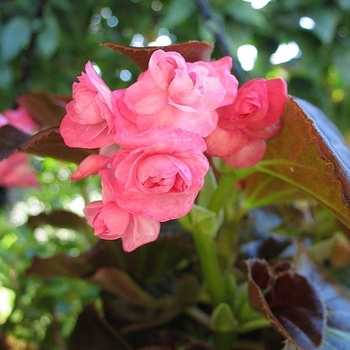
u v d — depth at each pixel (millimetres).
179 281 198
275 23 456
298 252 200
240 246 227
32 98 222
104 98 120
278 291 169
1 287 331
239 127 141
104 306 213
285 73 553
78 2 426
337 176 134
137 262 213
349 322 175
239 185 199
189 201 121
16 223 488
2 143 165
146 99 120
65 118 130
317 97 488
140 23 472
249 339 206
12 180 308
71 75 436
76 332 196
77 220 263
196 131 123
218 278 183
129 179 117
